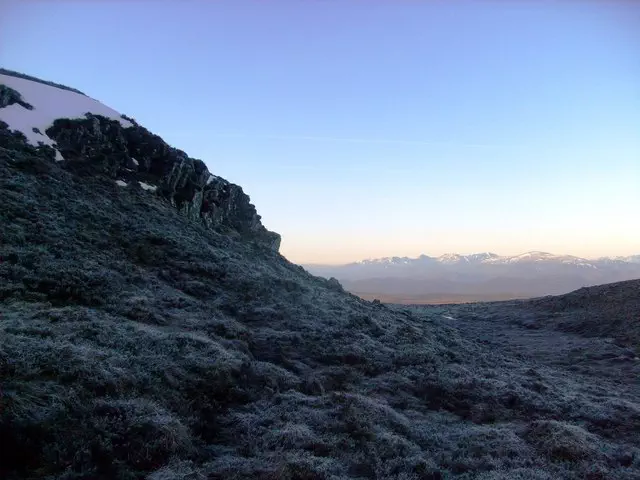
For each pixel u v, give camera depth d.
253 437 10.35
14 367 9.84
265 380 13.59
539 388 18.19
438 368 18.42
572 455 11.34
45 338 12.00
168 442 8.96
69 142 37.44
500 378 18.80
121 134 41.97
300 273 42.69
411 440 11.60
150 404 10.05
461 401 15.29
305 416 11.66
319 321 22.22
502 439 12.04
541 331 43.94
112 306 16.62
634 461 11.58
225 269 26.62
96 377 10.35
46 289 16.69
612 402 17.12
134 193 35.88
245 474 8.60
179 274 24.00
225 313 20.59
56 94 44.72
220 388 12.30
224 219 47.25
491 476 9.76
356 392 14.67
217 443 10.21
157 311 17.48
